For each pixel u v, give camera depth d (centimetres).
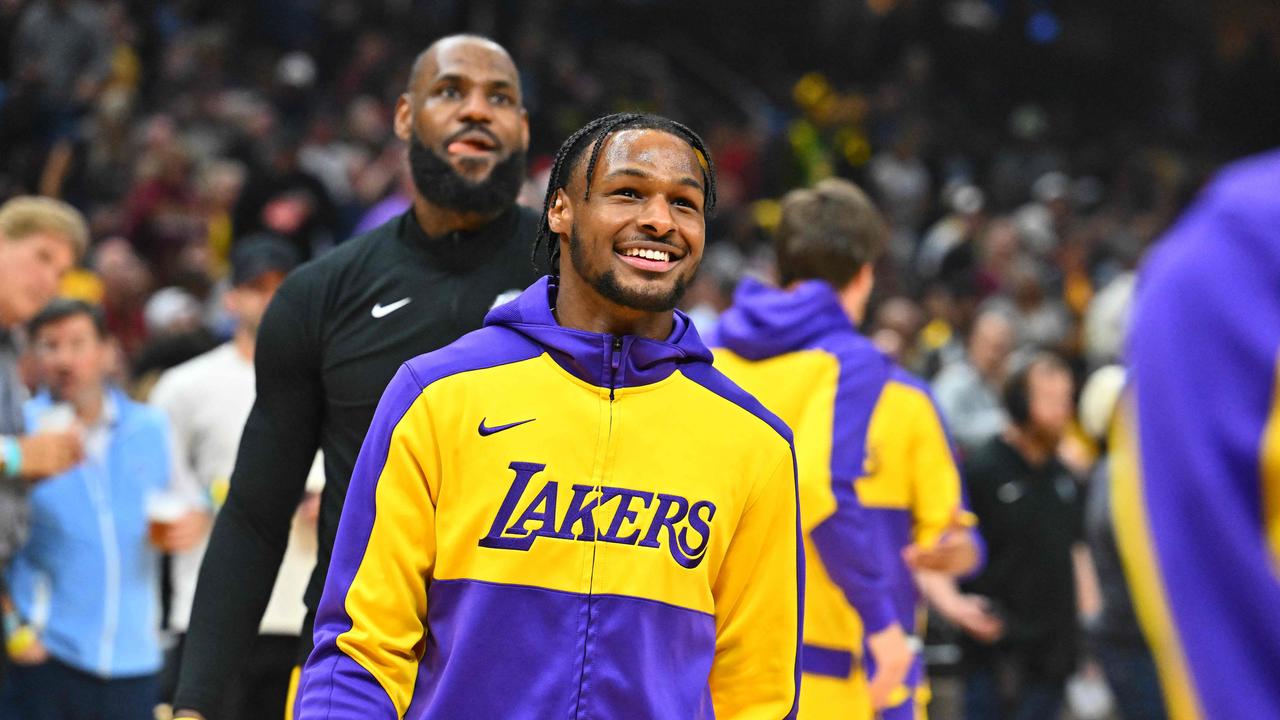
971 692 1861
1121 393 374
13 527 1298
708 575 707
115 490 1542
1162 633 344
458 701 679
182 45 4722
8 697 1515
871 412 1107
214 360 1734
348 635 684
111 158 3753
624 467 699
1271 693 328
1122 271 4653
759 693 720
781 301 1120
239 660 904
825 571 1095
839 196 1170
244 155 3859
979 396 2595
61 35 4266
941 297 3656
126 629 1538
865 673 1131
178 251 3459
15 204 1428
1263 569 331
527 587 682
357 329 934
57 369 1520
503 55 970
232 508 923
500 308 734
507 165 950
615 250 702
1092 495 1880
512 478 693
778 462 727
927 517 1206
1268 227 343
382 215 1842
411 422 702
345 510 712
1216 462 336
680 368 727
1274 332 336
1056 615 1878
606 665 679
